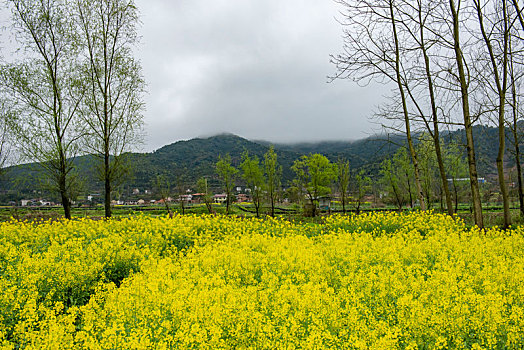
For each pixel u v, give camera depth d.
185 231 14.23
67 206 21.00
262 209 32.50
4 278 7.84
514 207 30.77
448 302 5.74
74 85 20.61
